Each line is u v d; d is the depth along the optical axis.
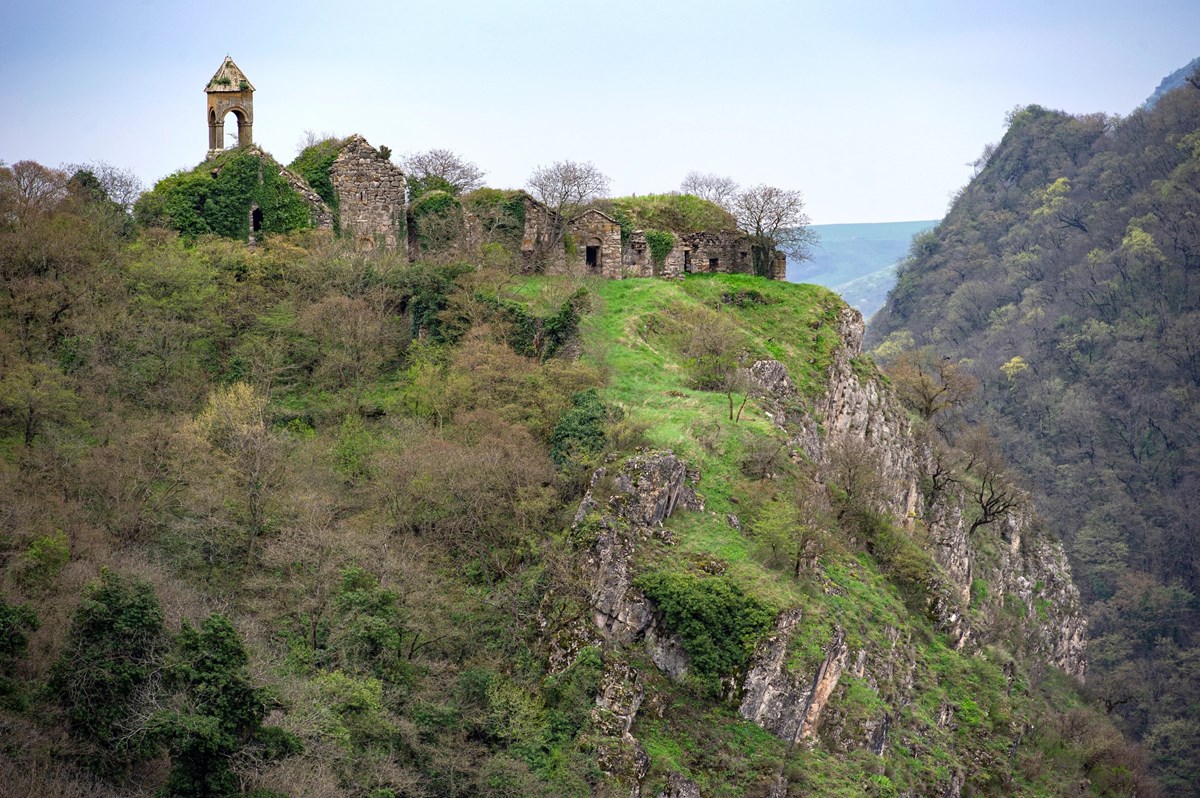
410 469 84.06
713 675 74.25
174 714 56.28
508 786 66.00
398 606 73.62
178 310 97.62
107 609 61.25
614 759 68.69
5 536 71.81
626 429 85.75
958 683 94.00
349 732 63.47
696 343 103.88
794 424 99.94
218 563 78.38
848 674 80.25
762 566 80.25
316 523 78.31
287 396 97.00
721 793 70.25
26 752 56.53
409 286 104.62
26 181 105.06
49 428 84.75
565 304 101.44
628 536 77.94
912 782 79.88
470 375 94.31
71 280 98.19
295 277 104.00
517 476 83.94
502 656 75.31
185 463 82.62
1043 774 94.94
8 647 60.12
